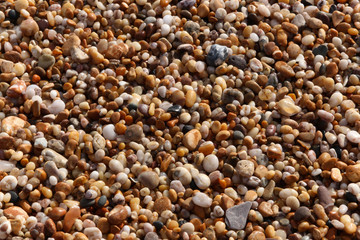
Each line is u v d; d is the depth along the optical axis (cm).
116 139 87
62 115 88
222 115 88
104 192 84
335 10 95
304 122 88
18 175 85
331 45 92
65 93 89
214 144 88
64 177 85
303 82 91
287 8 95
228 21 94
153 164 86
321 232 83
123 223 83
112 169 85
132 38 93
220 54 90
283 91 89
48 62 90
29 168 85
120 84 90
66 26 93
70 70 90
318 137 87
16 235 82
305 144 87
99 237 82
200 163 86
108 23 94
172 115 88
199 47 92
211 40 93
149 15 94
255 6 94
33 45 92
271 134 88
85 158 87
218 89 89
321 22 93
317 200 84
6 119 87
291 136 87
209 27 94
